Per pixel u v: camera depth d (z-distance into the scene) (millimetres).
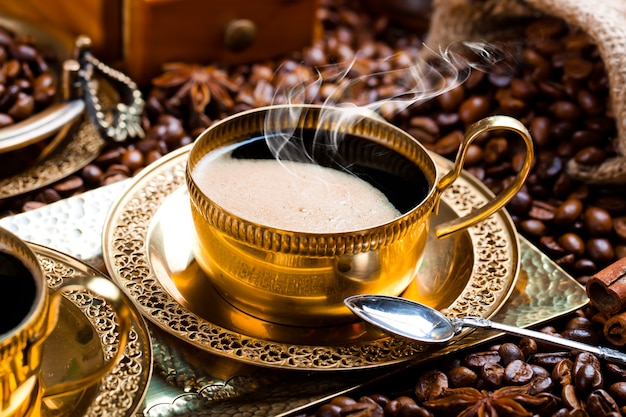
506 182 605
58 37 665
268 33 713
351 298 473
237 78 687
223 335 469
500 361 487
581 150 602
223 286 485
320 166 498
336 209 474
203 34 689
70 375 447
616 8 608
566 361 488
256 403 463
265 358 462
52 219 524
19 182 586
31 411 428
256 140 504
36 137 585
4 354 402
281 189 482
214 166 491
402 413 462
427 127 637
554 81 627
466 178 561
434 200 480
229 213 458
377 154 504
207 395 465
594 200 601
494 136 623
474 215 502
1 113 603
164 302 478
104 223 507
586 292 505
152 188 533
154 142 627
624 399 476
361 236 456
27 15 709
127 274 489
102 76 659
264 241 456
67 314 464
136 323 461
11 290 419
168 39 680
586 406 473
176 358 476
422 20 765
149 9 662
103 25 683
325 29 772
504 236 527
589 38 608
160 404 460
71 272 478
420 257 490
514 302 509
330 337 481
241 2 690
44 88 622
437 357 474
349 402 462
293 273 463
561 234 586
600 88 607
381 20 766
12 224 518
